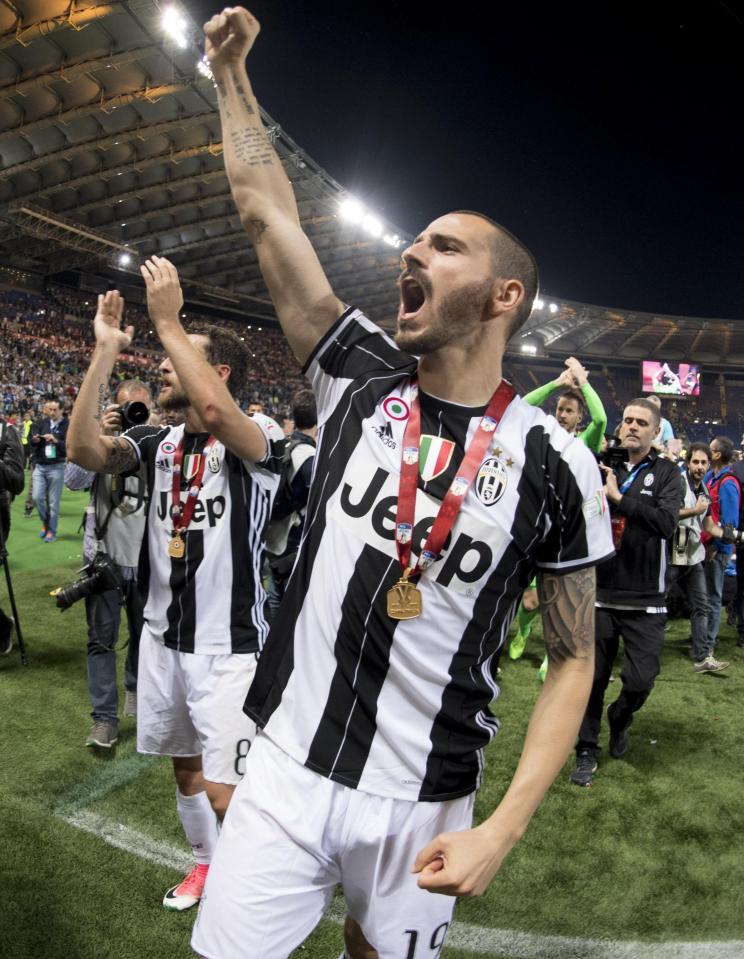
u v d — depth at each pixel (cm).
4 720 403
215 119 2095
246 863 134
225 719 226
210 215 2872
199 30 1708
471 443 134
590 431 421
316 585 138
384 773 133
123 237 2906
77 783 338
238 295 3703
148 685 244
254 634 234
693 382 4078
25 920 242
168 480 243
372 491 135
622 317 3988
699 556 563
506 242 133
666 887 288
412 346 134
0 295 3103
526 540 134
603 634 377
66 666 492
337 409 147
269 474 238
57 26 1584
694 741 433
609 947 252
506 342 140
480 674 138
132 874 272
